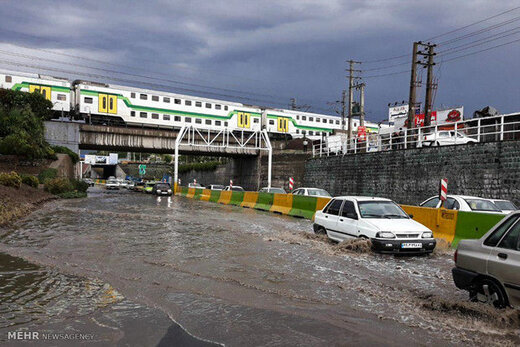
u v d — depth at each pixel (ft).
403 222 29.78
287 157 146.10
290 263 25.84
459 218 33.96
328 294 19.11
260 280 21.52
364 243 29.09
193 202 93.61
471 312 16.25
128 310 16.43
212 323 15.11
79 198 100.07
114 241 33.60
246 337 13.84
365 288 20.18
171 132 153.48
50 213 57.26
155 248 30.68
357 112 174.40
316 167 111.14
